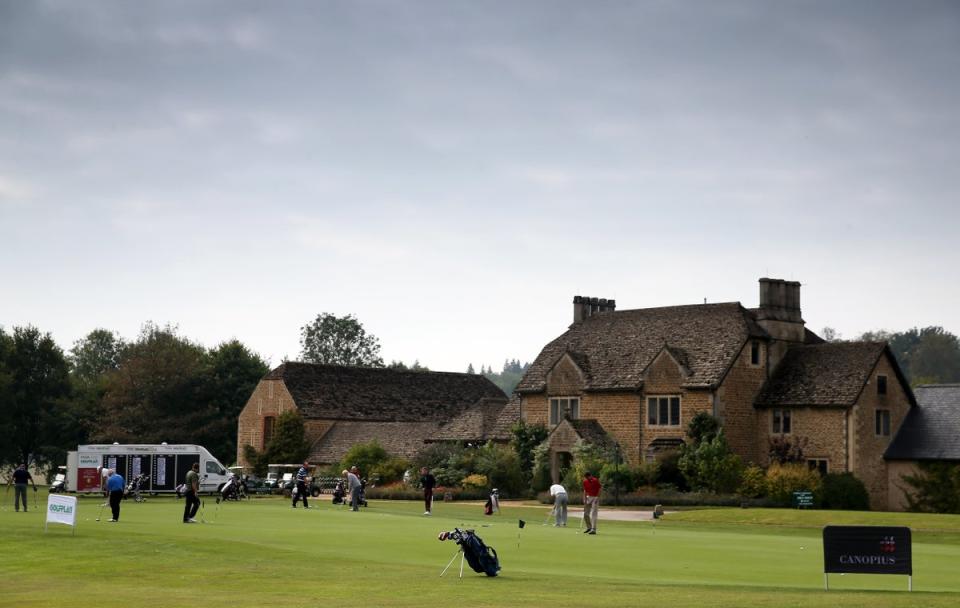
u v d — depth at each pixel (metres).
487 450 73.75
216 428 108.81
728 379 69.12
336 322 162.75
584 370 75.69
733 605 20.50
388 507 59.66
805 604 20.61
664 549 33.50
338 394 97.19
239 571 26.27
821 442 67.31
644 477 67.44
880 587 24.58
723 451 66.25
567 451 72.12
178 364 110.00
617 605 20.59
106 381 114.38
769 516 51.22
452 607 20.53
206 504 59.81
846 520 49.50
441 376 106.50
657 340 74.88
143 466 69.38
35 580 25.31
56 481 76.06
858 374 67.50
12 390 111.19
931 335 182.75
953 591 23.61
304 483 57.38
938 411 68.50
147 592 23.22
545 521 48.62
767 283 72.75
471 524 43.47
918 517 50.75
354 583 24.20
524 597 21.89
